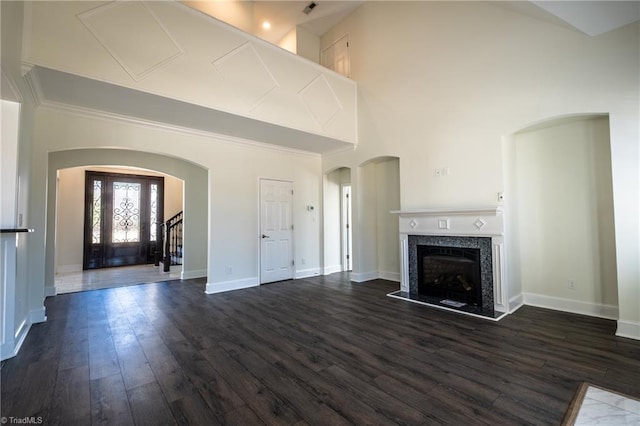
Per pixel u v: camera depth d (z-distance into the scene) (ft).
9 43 7.57
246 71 13.32
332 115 16.98
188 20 11.68
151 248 26.58
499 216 11.97
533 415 5.62
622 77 9.57
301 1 18.72
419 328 10.30
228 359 8.05
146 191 26.37
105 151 17.15
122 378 7.08
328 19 20.24
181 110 12.42
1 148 8.38
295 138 16.93
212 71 12.26
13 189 8.42
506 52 12.16
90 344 9.07
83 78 9.64
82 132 12.31
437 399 6.16
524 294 13.14
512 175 12.89
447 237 13.78
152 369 7.52
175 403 6.09
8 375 7.20
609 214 11.10
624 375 7.04
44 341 9.30
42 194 11.51
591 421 5.43
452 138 13.82
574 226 11.87
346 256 22.56
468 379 6.93
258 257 17.72
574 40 10.51
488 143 12.61
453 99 13.83
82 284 17.89
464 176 13.34
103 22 9.89
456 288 13.61
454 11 13.89
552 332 9.79
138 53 10.53
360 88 18.43
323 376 7.12
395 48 16.44
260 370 7.43
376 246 19.53
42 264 11.25
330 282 18.26
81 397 6.29
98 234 24.23
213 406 5.98
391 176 18.72
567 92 10.63
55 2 9.12
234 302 13.85
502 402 6.04
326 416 5.64
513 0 10.70
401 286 15.60
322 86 16.51
